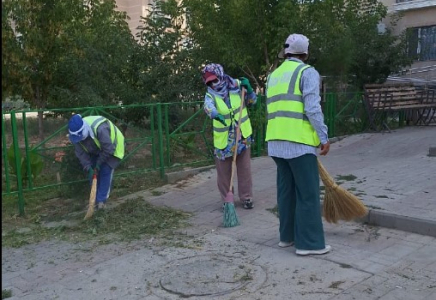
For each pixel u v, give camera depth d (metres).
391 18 14.58
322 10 9.20
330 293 3.50
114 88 9.01
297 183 4.18
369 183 6.18
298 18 8.78
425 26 16.81
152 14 9.84
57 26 8.66
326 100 10.14
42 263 4.52
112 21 9.69
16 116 6.03
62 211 6.18
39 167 6.27
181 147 7.95
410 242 4.38
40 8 8.45
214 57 9.60
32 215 6.07
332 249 4.32
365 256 4.13
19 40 8.53
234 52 9.09
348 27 11.23
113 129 5.79
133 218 5.63
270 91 4.28
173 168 7.71
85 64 8.59
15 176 6.44
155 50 9.30
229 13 8.98
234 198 6.28
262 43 9.15
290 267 4.01
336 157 8.27
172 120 7.91
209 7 9.18
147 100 8.98
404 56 12.12
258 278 3.84
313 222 4.17
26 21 8.36
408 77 16.89
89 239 5.09
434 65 16.67
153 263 4.32
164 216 5.68
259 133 8.77
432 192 5.55
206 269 4.08
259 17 9.02
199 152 8.12
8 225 5.72
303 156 4.09
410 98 11.26
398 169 6.89
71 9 8.80
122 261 4.42
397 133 10.35
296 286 3.65
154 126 7.46
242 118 5.65
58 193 6.86
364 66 12.00
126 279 4.02
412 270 3.81
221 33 9.15
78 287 3.94
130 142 7.14
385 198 5.43
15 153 5.95
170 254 4.50
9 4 8.12
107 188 5.94
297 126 4.07
